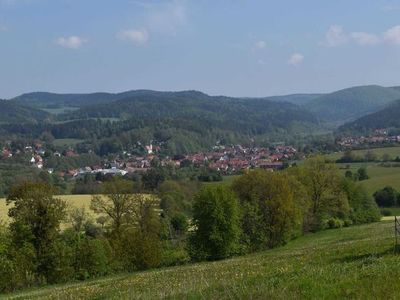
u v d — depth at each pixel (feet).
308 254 116.98
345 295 42.80
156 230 211.82
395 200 358.84
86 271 170.91
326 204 282.56
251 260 138.41
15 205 162.61
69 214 216.13
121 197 204.23
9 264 151.12
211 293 50.65
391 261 62.13
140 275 137.69
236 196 227.40
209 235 198.90
